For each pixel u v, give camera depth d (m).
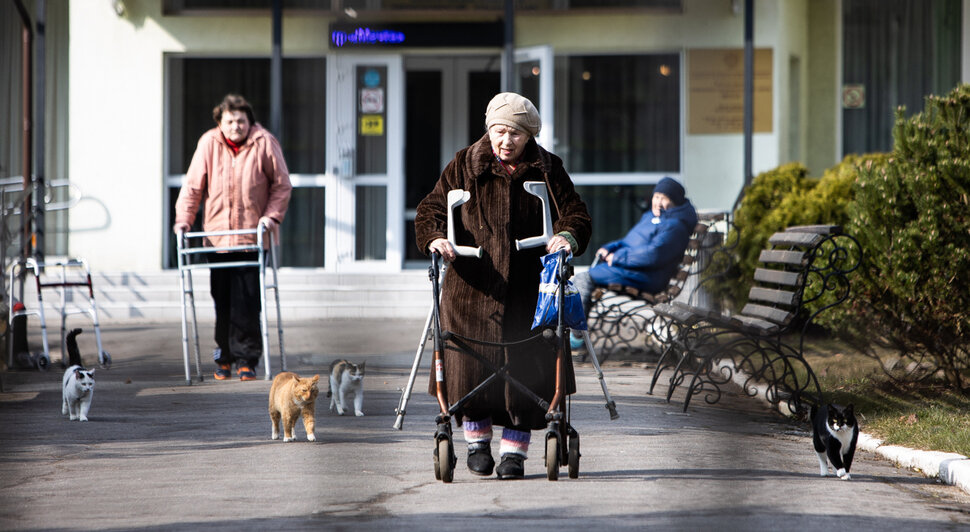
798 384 16.64
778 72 32.25
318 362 20.80
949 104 15.85
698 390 16.36
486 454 11.14
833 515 9.70
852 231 16.52
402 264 33.75
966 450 12.23
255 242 18.75
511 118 10.84
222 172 18.89
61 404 16.33
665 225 20.61
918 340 16.22
